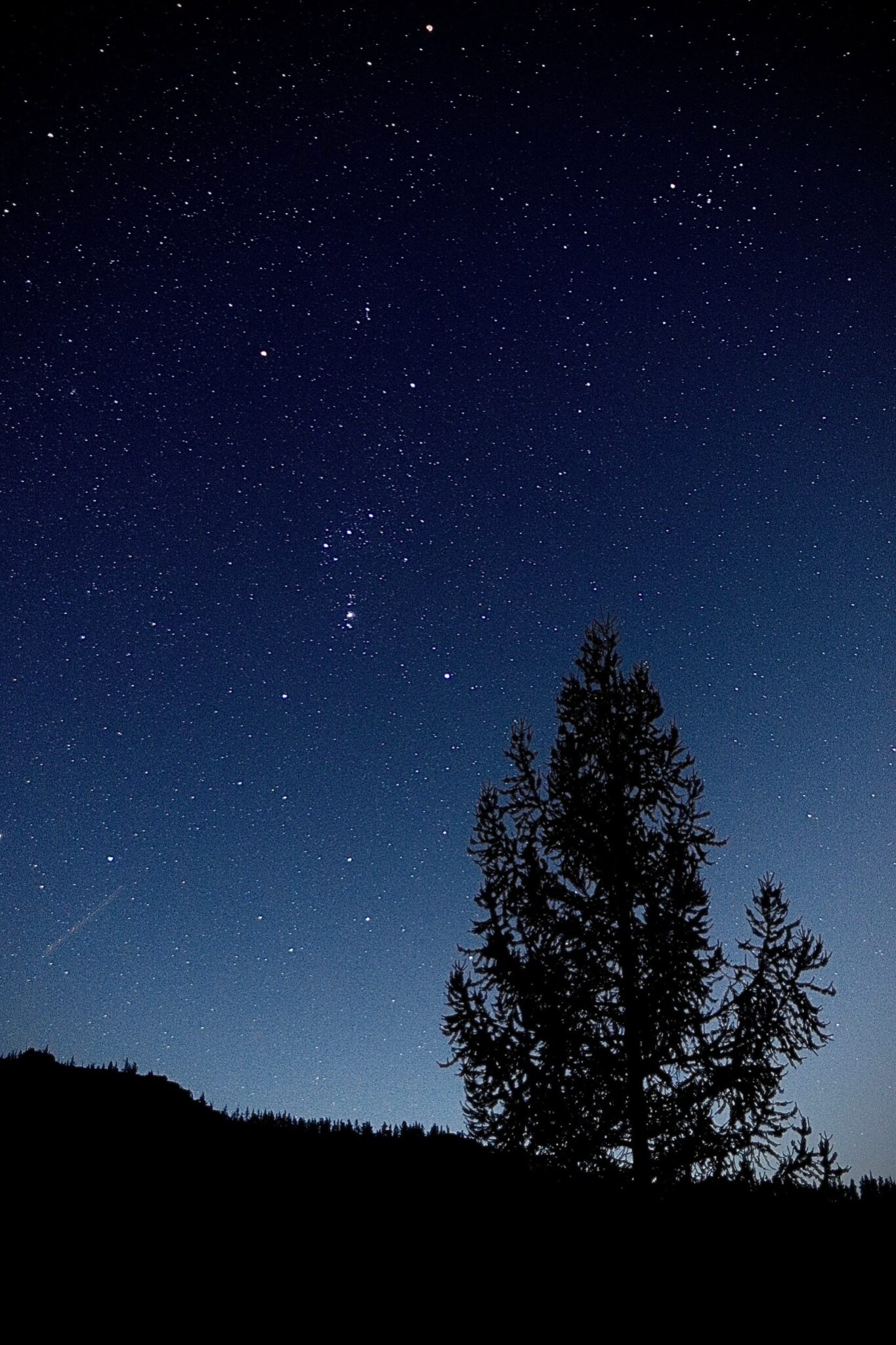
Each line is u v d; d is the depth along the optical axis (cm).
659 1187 738
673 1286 702
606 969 822
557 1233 746
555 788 910
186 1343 892
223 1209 1372
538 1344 712
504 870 886
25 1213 1213
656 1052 779
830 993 768
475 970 846
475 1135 805
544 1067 796
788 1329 724
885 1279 818
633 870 843
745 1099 754
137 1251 1143
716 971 802
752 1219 732
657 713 923
